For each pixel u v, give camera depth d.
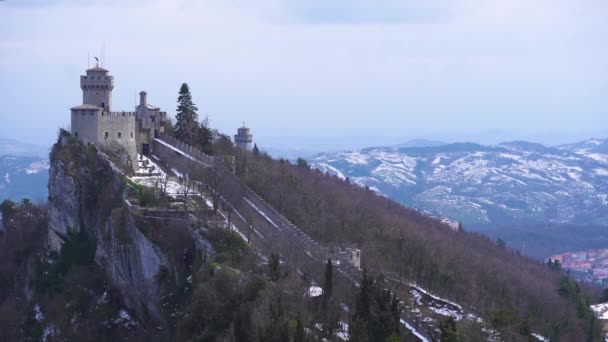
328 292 175.62
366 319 163.75
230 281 189.75
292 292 175.75
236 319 164.62
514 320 181.75
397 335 160.00
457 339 167.12
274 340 152.88
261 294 174.00
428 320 188.88
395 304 167.50
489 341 171.88
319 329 166.00
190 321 186.12
